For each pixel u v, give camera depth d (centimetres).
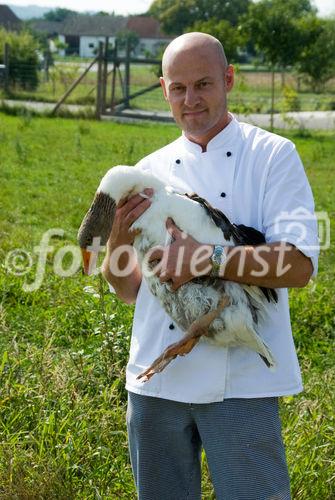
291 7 2856
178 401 355
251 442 347
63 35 9844
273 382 349
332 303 751
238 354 350
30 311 681
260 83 4412
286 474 355
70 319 652
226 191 358
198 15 9175
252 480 349
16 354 502
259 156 353
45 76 3800
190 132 359
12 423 447
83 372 508
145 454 371
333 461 436
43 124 2395
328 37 3059
